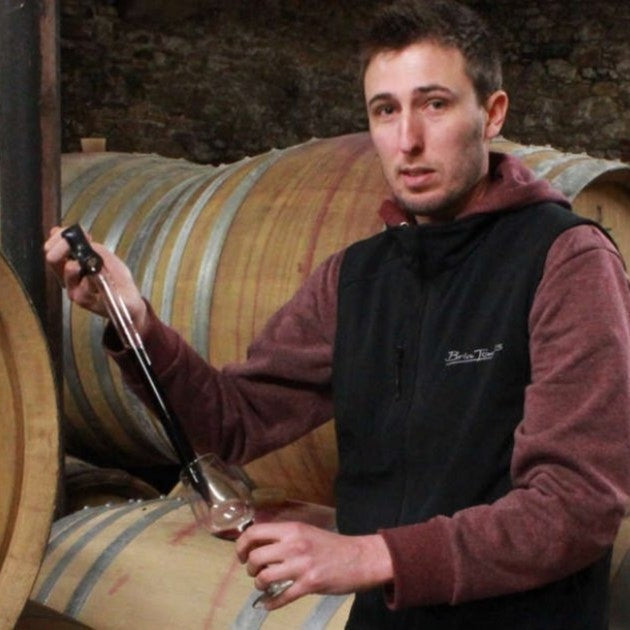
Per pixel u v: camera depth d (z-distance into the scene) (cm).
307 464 380
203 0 1002
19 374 221
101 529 341
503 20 1159
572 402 196
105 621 307
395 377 221
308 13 1077
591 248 205
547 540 191
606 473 193
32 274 373
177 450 221
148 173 529
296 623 283
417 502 214
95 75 954
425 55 214
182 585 308
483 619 207
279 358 254
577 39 1135
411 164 218
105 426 520
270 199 418
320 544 191
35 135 372
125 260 463
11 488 221
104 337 244
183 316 425
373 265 236
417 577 190
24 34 368
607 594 218
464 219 217
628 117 1125
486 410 208
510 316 208
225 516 207
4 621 220
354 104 1116
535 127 1158
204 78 1018
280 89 1066
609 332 197
